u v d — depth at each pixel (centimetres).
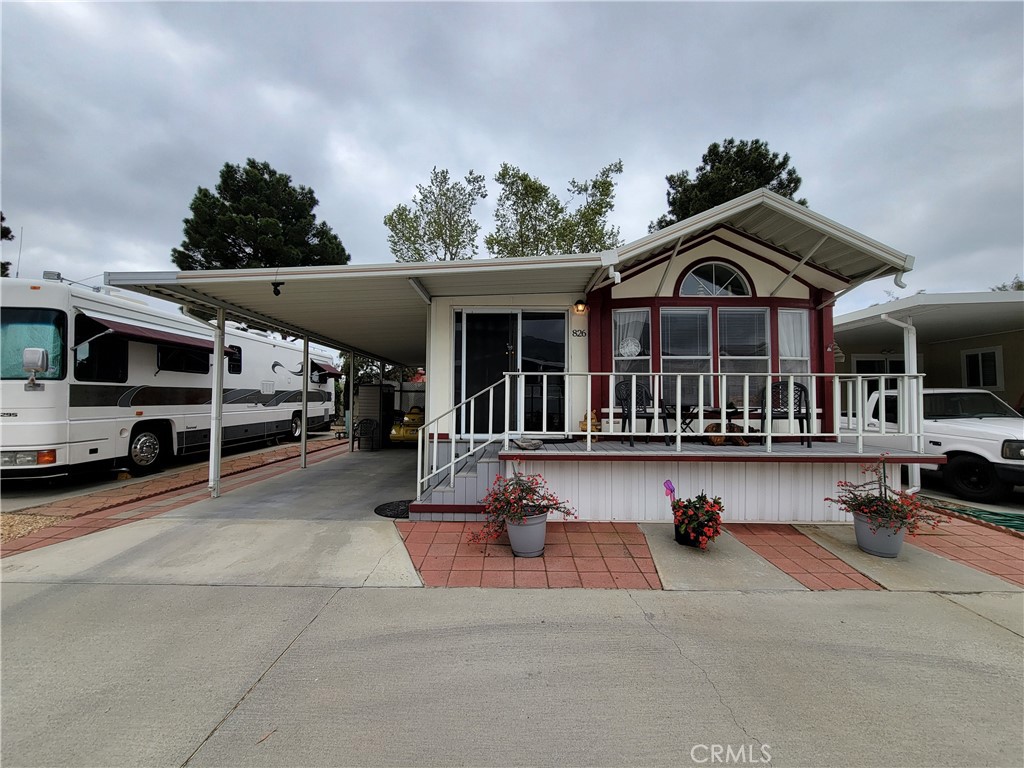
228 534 505
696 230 570
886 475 539
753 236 681
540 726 220
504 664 272
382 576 400
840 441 703
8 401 665
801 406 626
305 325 880
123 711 231
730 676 261
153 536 499
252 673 263
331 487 762
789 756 202
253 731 217
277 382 1388
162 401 912
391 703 237
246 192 2114
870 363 1144
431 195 1781
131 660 276
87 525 542
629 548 468
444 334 681
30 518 570
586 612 338
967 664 276
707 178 1542
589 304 679
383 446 1395
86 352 744
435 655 281
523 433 570
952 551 471
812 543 490
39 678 258
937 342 1081
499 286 641
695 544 475
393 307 723
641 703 237
